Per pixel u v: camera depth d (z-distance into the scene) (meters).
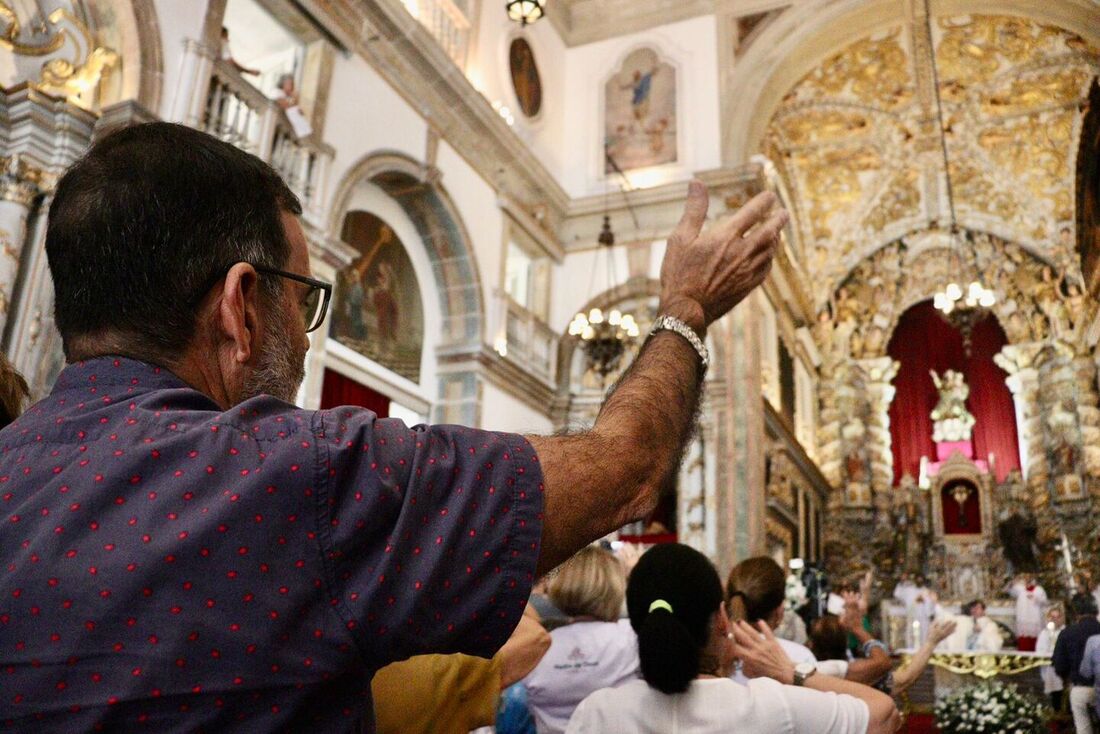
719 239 1.43
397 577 0.90
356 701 0.90
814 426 23.91
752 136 17.06
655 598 2.27
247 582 0.85
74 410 0.96
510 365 15.26
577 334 14.88
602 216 17.41
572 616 3.26
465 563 0.94
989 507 22.97
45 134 8.02
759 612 3.57
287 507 0.89
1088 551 21.45
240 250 1.08
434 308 14.80
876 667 3.51
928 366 24.52
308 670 0.85
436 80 13.73
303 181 10.87
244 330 1.05
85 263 1.04
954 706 7.89
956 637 17.59
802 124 20.28
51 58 8.38
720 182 16.14
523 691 3.04
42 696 0.78
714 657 2.35
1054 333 22.77
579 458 1.07
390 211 13.97
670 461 1.18
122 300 1.03
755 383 15.31
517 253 17.23
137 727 0.78
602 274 17.11
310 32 11.57
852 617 4.00
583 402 16.83
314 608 0.87
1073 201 21.34
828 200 22.88
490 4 15.97
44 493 0.88
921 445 24.14
